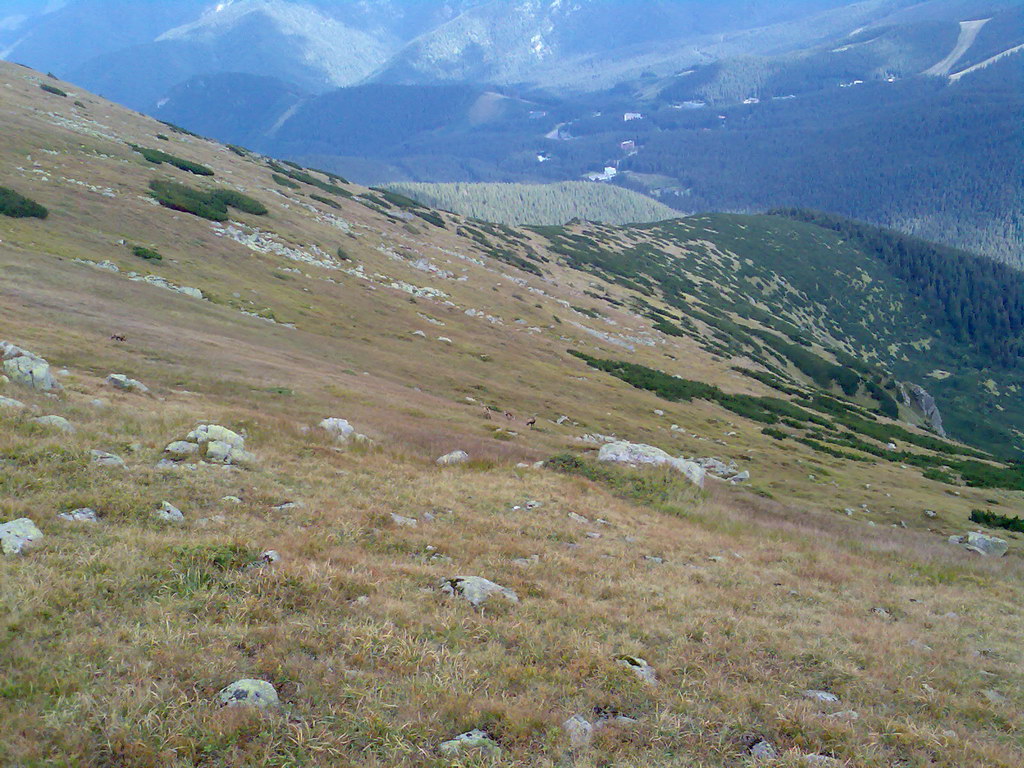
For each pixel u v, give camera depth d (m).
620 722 7.71
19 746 5.71
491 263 112.00
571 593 12.65
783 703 8.81
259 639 8.27
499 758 6.59
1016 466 80.06
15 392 17.95
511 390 54.19
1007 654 13.05
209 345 37.25
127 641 7.66
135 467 14.63
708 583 15.34
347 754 6.39
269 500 14.91
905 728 8.55
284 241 73.19
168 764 5.86
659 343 104.62
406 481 20.34
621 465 29.50
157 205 65.00
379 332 59.97
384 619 9.52
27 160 61.47
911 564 22.16
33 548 9.46
